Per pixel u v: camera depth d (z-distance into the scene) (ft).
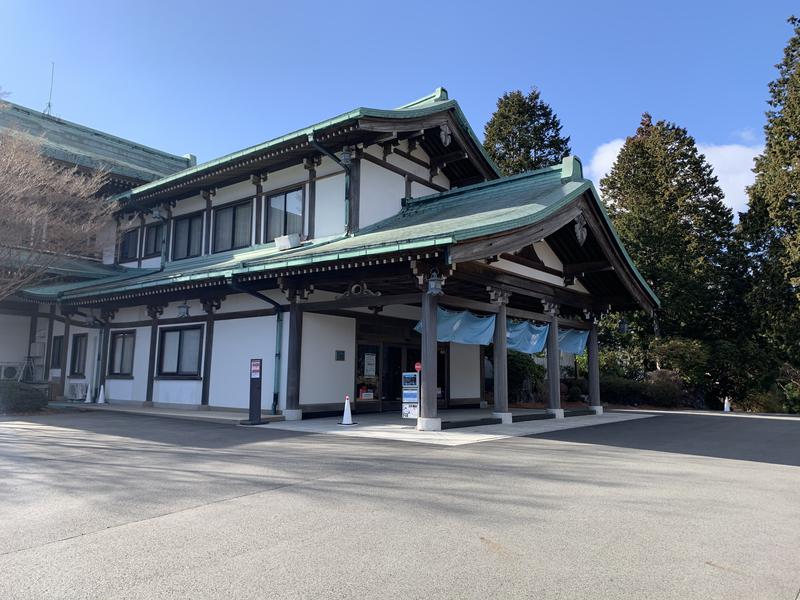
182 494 18.07
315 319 43.78
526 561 12.41
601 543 13.64
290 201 49.55
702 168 103.45
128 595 10.53
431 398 34.47
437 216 43.60
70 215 54.49
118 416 44.78
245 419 38.96
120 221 67.72
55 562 12.24
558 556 12.74
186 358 50.93
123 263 66.74
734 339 91.66
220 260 51.24
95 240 66.13
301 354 42.29
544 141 118.83
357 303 38.32
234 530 14.43
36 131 68.80
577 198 41.52
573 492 18.63
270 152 46.83
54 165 56.80
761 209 92.68
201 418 40.78
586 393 77.87
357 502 17.12
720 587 11.13
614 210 111.86
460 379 59.16
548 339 47.44
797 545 13.67
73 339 63.62
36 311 65.92
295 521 15.21
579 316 57.11
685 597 10.66
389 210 48.88
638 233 94.84
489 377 72.84
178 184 55.42
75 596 10.49
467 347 60.75
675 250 94.12
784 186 86.74
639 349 90.84
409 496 17.84
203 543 13.46
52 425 37.81
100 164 58.85
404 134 48.37
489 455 25.58
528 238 36.17
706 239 99.14
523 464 23.45
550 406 47.26
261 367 41.04
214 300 48.75
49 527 14.69
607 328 95.35
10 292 53.36
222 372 47.16
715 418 50.65
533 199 39.88
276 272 38.34
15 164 47.75
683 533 14.49
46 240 52.90
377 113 42.04
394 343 51.11
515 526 14.88
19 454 25.58
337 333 45.55
